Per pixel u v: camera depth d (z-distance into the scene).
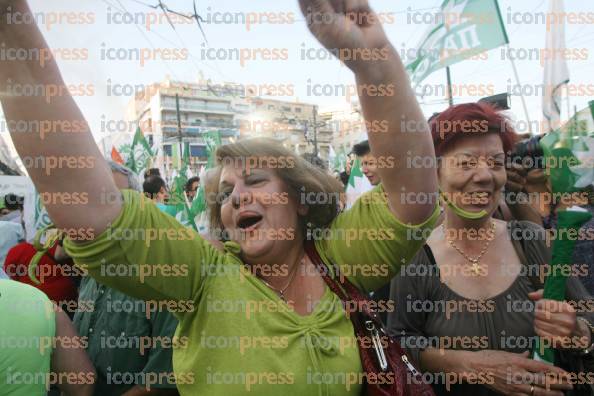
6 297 1.24
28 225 3.80
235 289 1.07
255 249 1.11
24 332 1.23
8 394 1.19
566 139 1.37
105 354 1.48
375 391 1.03
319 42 0.91
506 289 1.47
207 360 1.03
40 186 0.86
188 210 3.14
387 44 0.94
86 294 1.63
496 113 1.45
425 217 1.09
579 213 1.31
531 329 1.43
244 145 1.16
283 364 1.00
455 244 1.56
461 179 1.45
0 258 2.96
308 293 1.17
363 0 0.92
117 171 1.99
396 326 1.55
